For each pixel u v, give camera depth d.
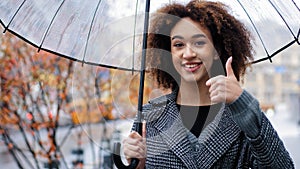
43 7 2.83
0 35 5.95
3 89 6.17
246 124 2.17
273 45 2.74
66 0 2.83
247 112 2.17
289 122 24.84
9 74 6.17
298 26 2.69
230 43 2.54
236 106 2.17
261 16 2.74
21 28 2.79
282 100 45.41
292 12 2.70
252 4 2.73
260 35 2.74
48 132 6.35
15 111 6.24
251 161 2.37
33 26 2.81
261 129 2.18
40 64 6.14
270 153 2.20
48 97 6.25
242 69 2.62
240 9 2.72
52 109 6.36
